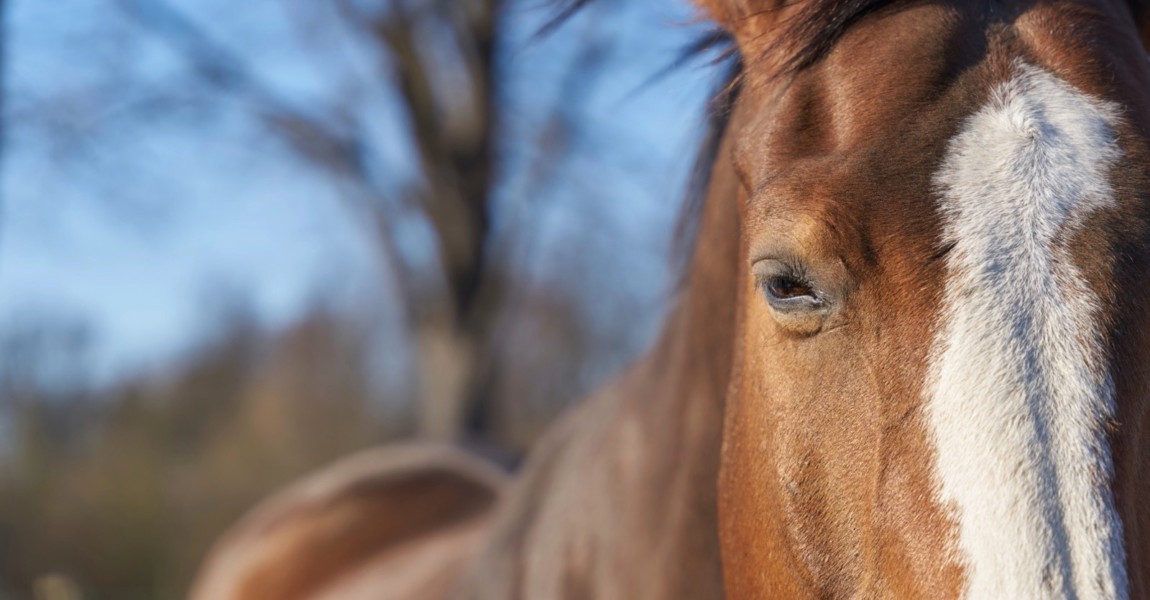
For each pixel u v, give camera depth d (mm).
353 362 15992
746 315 1570
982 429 1152
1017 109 1287
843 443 1322
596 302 11000
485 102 8680
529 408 14156
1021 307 1188
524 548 2289
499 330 9984
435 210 8812
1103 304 1180
